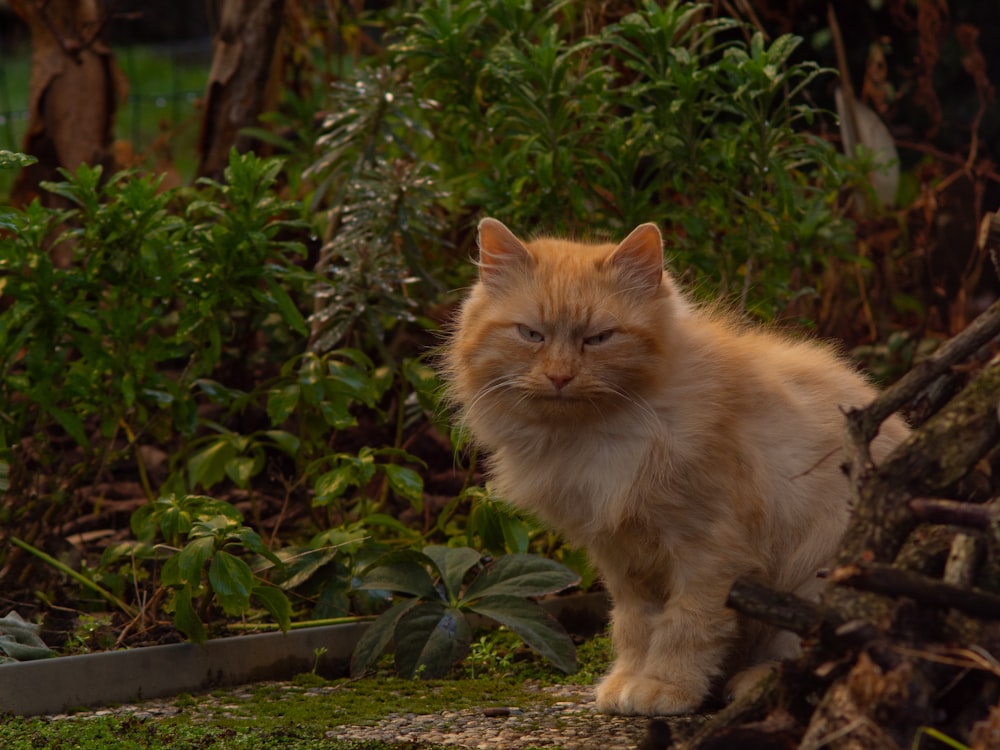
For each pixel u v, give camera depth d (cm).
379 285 518
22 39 1430
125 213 462
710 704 357
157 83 1269
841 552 238
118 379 465
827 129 748
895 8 715
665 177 539
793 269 575
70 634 411
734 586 242
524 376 360
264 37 668
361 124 543
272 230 471
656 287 368
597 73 502
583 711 355
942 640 232
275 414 476
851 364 467
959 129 764
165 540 464
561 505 372
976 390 240
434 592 410
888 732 218
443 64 517
